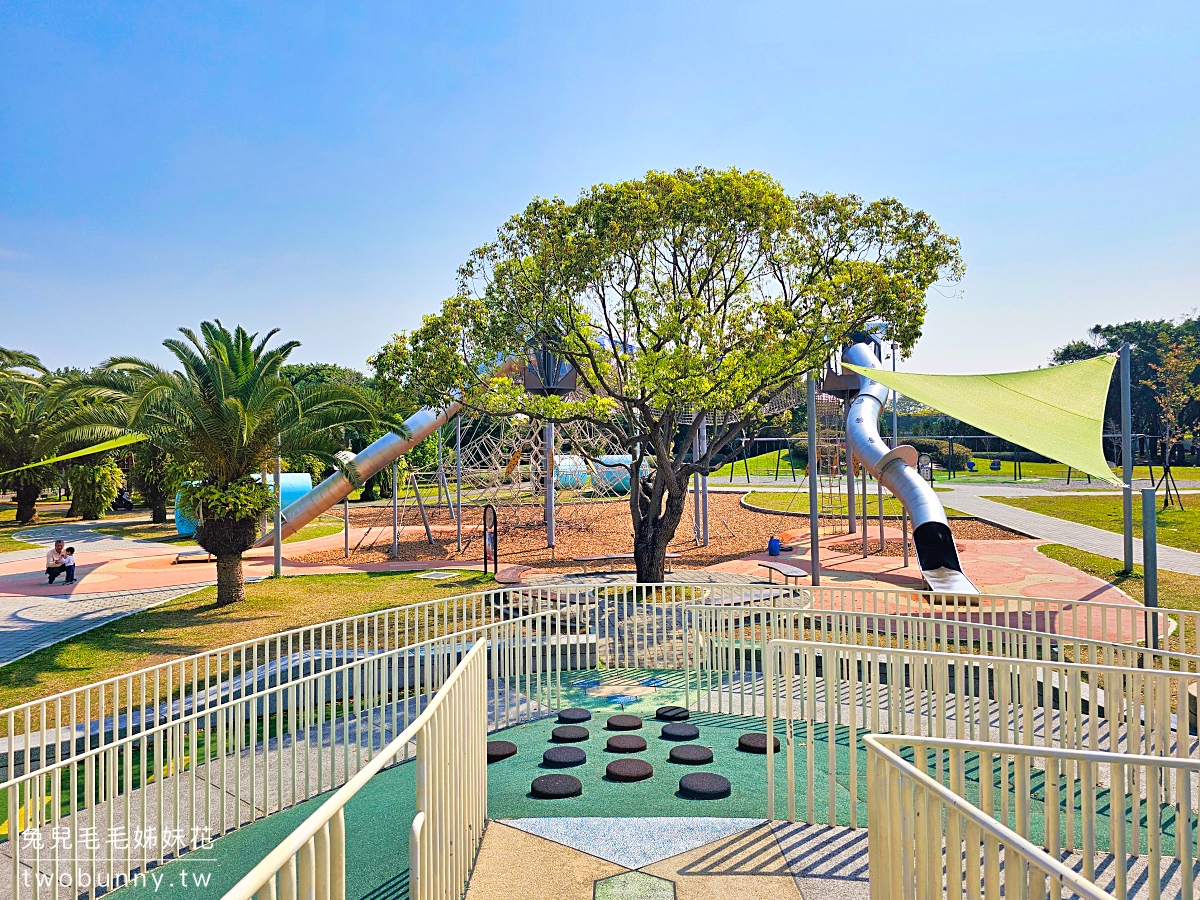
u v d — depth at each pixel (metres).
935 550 20.52
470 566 25.17
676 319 17.92
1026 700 7.54
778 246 19.39
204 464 19.69
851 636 10.63
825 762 8.27
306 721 8.34
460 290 19.34
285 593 21.09
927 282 18.88
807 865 5.79
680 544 29.55
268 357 20.11
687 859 5.91
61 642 16.08
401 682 12.52
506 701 9.91
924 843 4.12
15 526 41.56
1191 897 4.74
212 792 8.76
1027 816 4.94
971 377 11.11
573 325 18.55
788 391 28.22
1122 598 17.75
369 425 21.75
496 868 5.81
